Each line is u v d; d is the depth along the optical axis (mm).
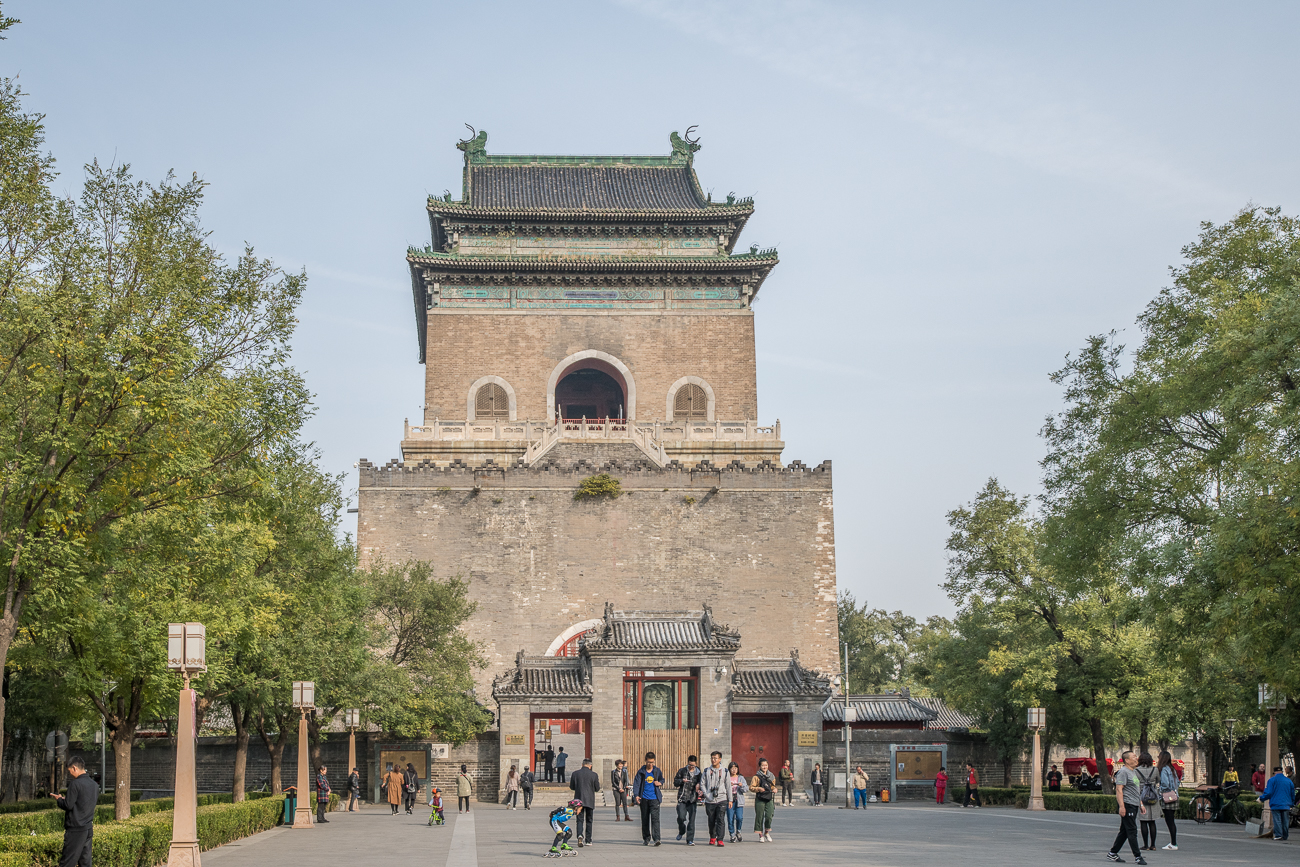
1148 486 39938
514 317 91688
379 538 77875
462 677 62094
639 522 79375
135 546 29859
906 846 31422
